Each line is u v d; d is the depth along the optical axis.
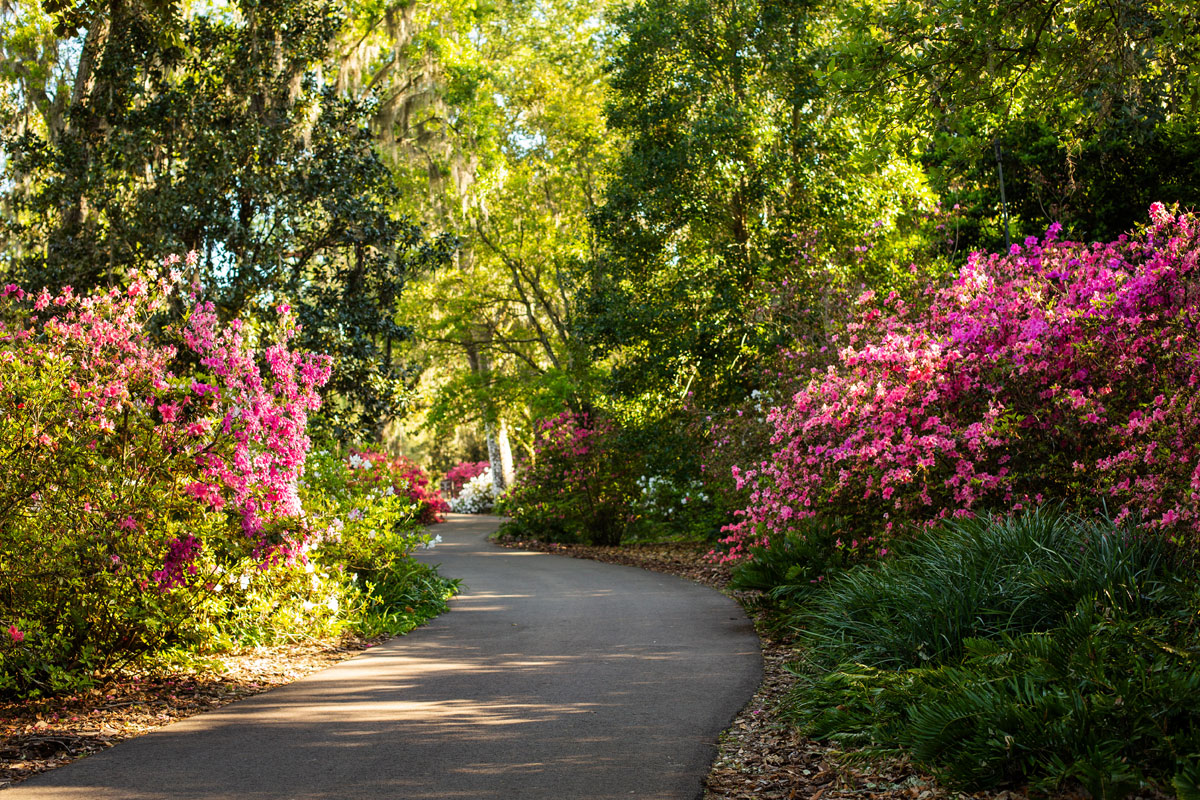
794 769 4.77
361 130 15.91
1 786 4.58
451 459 52.47
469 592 12.76
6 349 6.75
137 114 14.49
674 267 18.98
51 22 17.66
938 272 15.94
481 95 26.89
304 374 7.84
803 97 16.61
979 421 7.84
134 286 7.31
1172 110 9.80
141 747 5.28
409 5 21.66
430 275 27.64
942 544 6.90
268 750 5.19
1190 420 6.13
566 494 21.78
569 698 6.37
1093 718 4.22
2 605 6.36
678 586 12.98
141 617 6.71
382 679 7.15
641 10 18.41
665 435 18.58
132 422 6.91
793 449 9.02
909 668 5.67
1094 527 6.22
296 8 15.38
